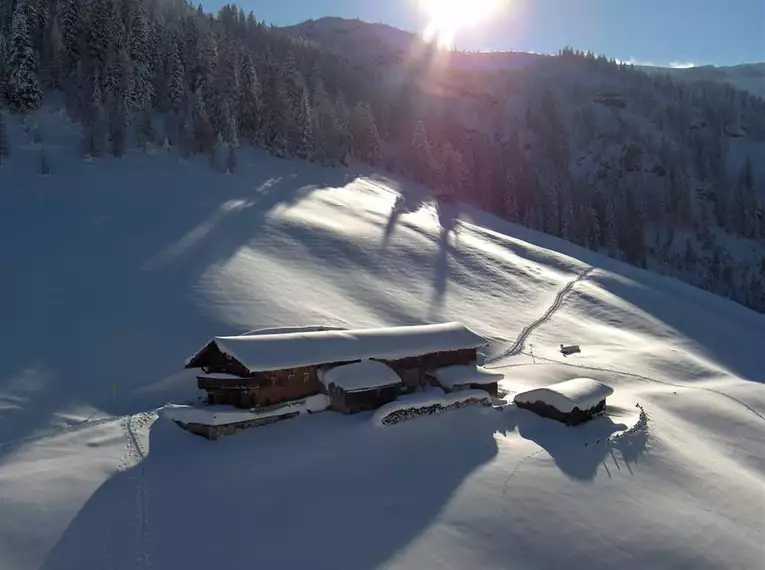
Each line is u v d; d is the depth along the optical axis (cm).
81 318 3166
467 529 1739
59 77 7850
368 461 2145
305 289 4341
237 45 11181
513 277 6250
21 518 1678
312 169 9019
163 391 2755
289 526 1703
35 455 2091
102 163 6581
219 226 5281
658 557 1730
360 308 4338
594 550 1720
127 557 1539
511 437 2489
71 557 1534
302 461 2119
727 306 7550
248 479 1972
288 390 2519
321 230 5950
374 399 2602
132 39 8219
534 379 3688
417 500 1888
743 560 1786
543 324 5131
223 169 7481
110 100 7475
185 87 8575
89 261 3872
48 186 5462
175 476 1969
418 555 1595
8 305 3122
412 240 6594
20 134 6675
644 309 6256
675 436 2809
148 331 3183
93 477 1938
